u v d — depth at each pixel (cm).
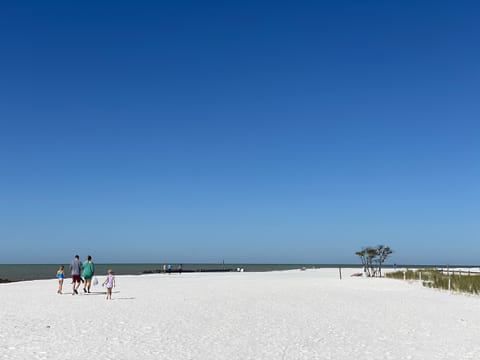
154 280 4259
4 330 1379
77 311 1830
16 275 7312
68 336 1293
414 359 1069
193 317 1688
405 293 2817
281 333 1380
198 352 1113
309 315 1775
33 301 2206
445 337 1341
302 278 4753
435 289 3119
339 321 1627
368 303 2223
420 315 1809
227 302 2208
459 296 2645
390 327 1509
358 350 1157
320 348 1176
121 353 1091
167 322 1562
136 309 1908
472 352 1145
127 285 3462
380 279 4466
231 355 1088
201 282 3891
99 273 8269
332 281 4088
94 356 1058
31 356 1052
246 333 1373
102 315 1716
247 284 3588
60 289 2617
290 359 1059
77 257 2616
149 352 1105
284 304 2144
